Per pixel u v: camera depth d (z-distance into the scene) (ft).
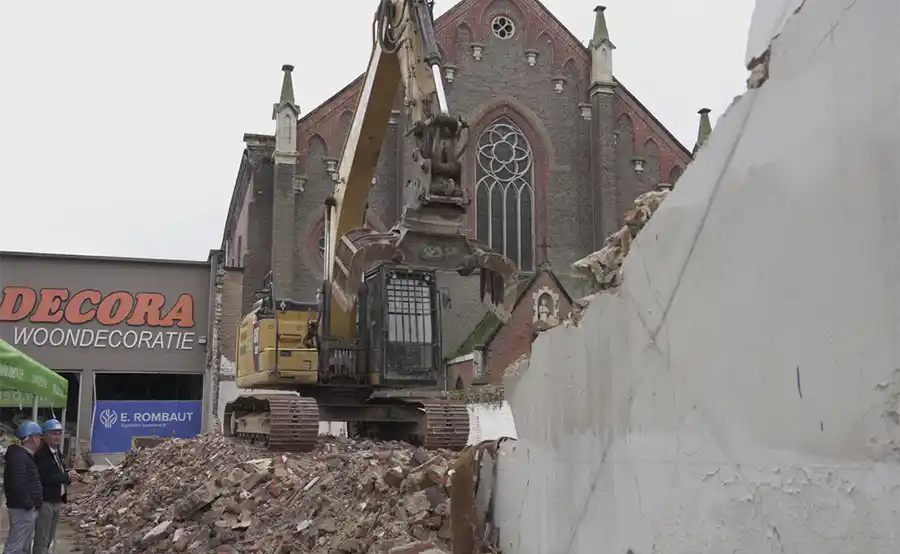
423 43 50.06
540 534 20.16
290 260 132.05
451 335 134.51
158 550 44.14
